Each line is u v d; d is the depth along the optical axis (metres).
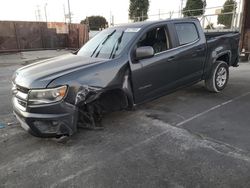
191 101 6.05
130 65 4.62
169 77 5.31
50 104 3.85
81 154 3.93
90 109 4.45
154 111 5.53
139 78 4.76
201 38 5.92
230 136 4.26
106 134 4.54
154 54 4.99
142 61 4.79
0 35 21.53
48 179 3.36
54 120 3.89
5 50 21.92
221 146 3.95
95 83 4.18
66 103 3.92
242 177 3.18
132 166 3.54
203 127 4.65
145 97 4.99
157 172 3.38
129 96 4.69
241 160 3.55
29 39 22.97
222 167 3.41
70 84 3.95
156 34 5.16
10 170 3.61
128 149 4.00
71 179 3.34
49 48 24.25
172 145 4.05
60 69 4.21
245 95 6.35
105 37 5.32
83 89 4.06
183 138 4.27
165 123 4.90
